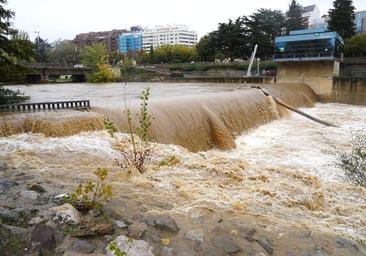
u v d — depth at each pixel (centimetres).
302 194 765
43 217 502
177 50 8638
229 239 500
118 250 414
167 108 1520
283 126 2138
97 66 6556
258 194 738
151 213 555
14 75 1792
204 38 7719
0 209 521
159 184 705
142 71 7081
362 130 1944
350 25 5897
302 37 3869
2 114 1205
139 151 872
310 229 579
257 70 5244
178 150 1069
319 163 1270
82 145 962
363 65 4216
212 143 1619
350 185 896
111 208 554
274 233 543
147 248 457
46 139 1009
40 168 758
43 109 1326
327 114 2769
